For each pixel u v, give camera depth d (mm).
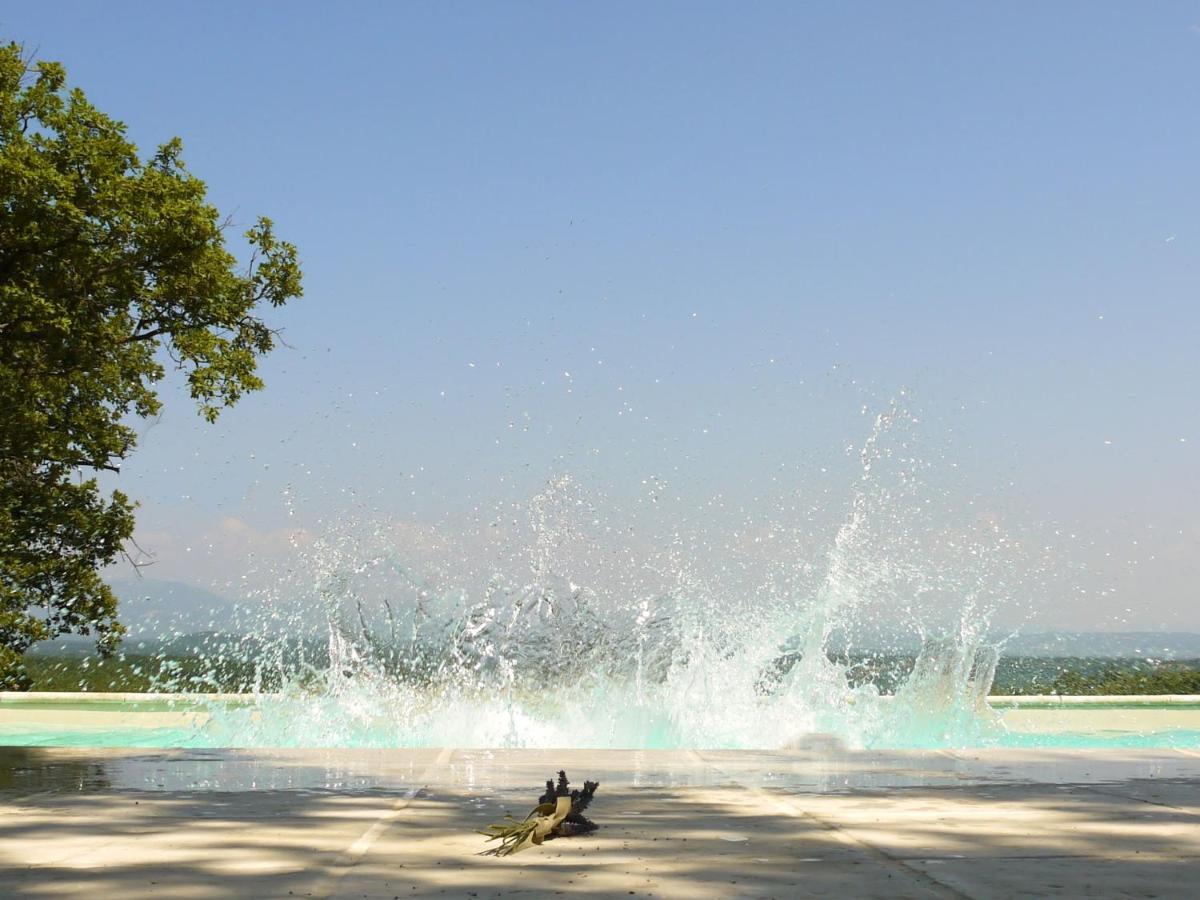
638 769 7074
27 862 4000
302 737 11281
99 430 13195
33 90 11883
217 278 12320
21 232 10797
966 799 5699
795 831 4715
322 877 3766
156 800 5574
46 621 13102
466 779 6477
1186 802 5598
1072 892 3570
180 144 12484
